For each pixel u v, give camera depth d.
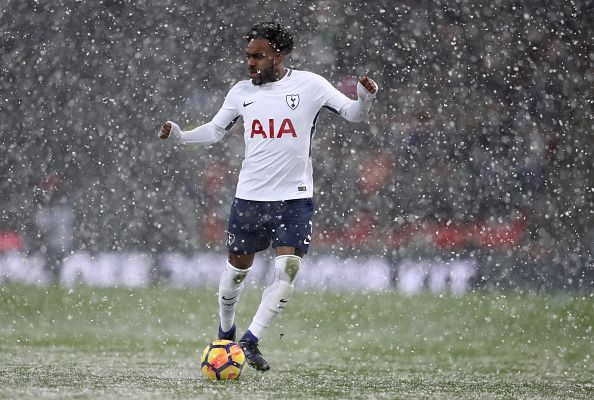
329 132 52.53
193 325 31.33
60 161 52.88
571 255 47.50
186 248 51.69
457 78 52.44
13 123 53.19
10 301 35.88
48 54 54.12
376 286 45.03
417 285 45.44
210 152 52.91
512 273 46.03
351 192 51.91
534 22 51.22
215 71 55.16
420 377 19.09
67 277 46.12
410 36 53.62
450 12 53.03
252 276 46.22
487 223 50.44
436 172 51.75
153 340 27.02
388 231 51.44
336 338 28.67
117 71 54.38
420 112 52.72
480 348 26.78
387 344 27.41
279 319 32.91
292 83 17.89
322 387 16.53
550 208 49.00
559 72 50.34
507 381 18.58
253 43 17.81
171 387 15.77
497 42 51.91
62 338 26.89
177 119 54.34
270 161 17.64
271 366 20.88
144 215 52.09
